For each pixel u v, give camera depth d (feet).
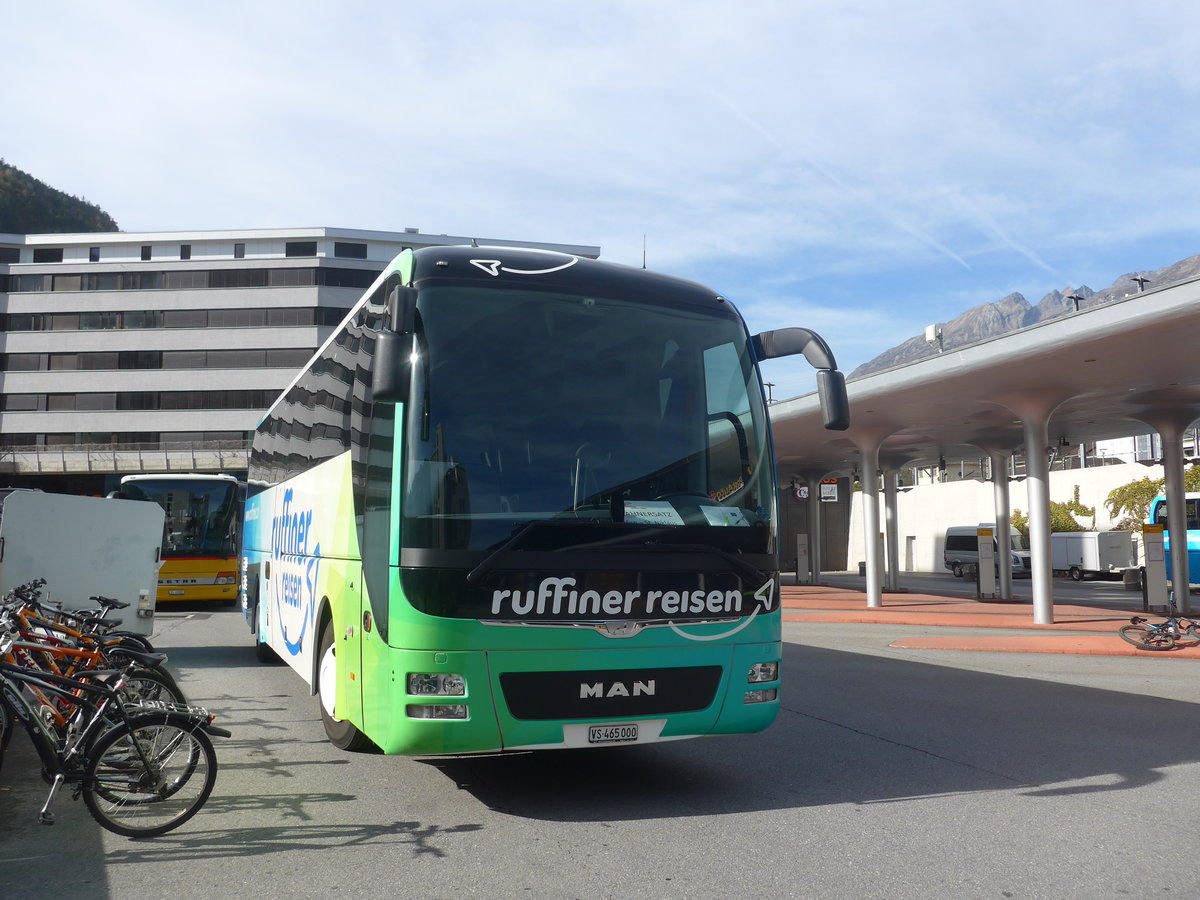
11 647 19.24
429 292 20.04
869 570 91.25
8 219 383.45
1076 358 61.62
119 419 233.35
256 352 232.94
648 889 15.30
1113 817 19.39
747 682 20.36
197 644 53.31
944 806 20.27
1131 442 193.88
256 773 23.24
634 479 20.02
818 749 26.12
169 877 15.96
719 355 21.98
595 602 19.04
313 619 27.07
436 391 19.36
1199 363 63.10
